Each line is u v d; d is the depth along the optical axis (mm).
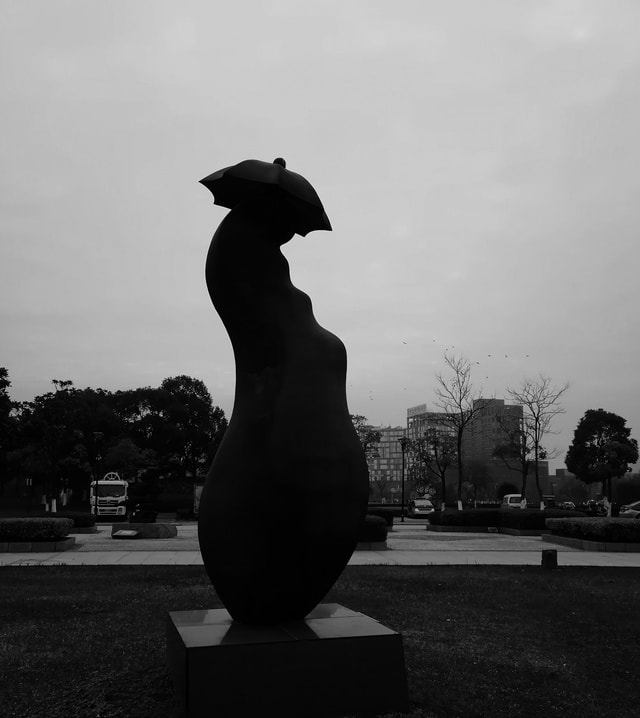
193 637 5254
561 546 22609
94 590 11461
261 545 5555
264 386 5840
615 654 7602
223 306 6043
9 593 11086
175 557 17547
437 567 15672
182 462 75312
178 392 75000
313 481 5559
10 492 87125
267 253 6027
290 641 5137
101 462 61156
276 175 5770
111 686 5824
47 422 52875
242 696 4961
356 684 5230
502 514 30141
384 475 115562
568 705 5918
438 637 8086
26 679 6113
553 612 9875
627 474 74062
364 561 17125
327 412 5750
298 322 5973
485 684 6277
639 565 16719
